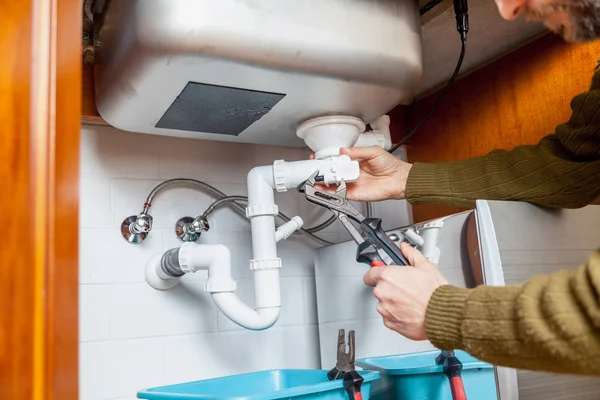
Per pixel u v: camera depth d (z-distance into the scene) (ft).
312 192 3.51
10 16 1.86
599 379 3.22
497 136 4.66
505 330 2.07
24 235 1.69
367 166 4.02
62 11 1.83
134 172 4.29
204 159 4.58
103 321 3.99
